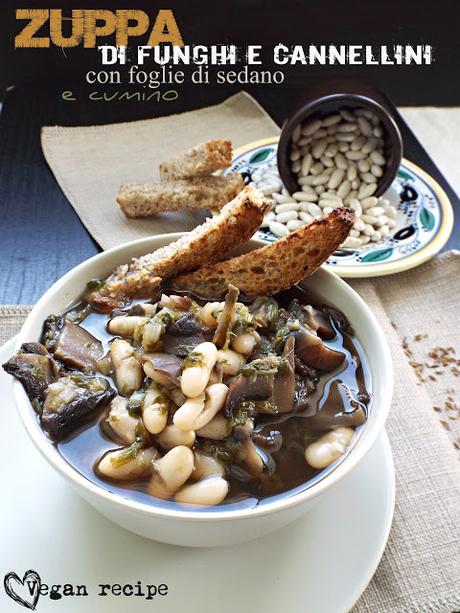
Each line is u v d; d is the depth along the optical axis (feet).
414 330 1.13
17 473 0.75
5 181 1.39
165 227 1.33
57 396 0.69
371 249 1.26
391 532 0.81
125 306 0.83
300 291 0.86
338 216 0.80
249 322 0.75
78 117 1.57
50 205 1.35
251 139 1.56
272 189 1.41
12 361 0.70
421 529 0.81
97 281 0.84
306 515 0.74
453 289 1.20
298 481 0.68
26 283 1.17
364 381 0.77
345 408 0.74
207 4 1.89
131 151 1.50
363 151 1.39
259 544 0.71
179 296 0.82
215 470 0.68
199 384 0.67
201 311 0.77
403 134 1.59
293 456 0.70
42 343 0.77
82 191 1.38
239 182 1.36
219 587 0.68
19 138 1.50
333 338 0.81
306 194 1.39
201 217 1.37
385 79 2.04
